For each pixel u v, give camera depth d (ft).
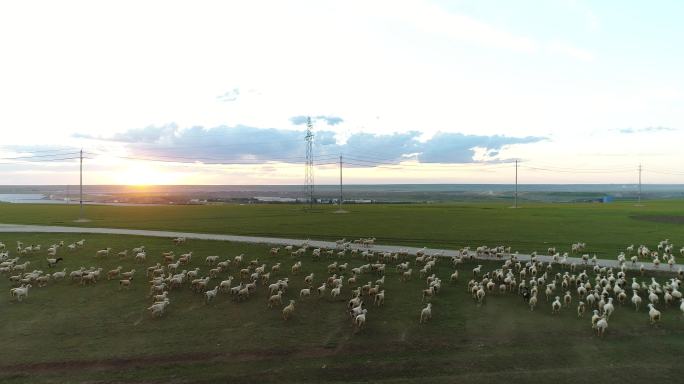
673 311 118.21
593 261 169.27
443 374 84.58
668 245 205.05
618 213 378.73
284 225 293.02
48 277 149.89
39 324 111.45
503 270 157.07
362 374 84.79
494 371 85.56
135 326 110.01
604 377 82.94
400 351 94.89
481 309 121.39
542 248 205.67
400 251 189.98
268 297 133.69
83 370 87.25
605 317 107.96
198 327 109.19
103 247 212.23
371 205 525.75
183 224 298.76
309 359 91.40
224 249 204.95
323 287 134.82
